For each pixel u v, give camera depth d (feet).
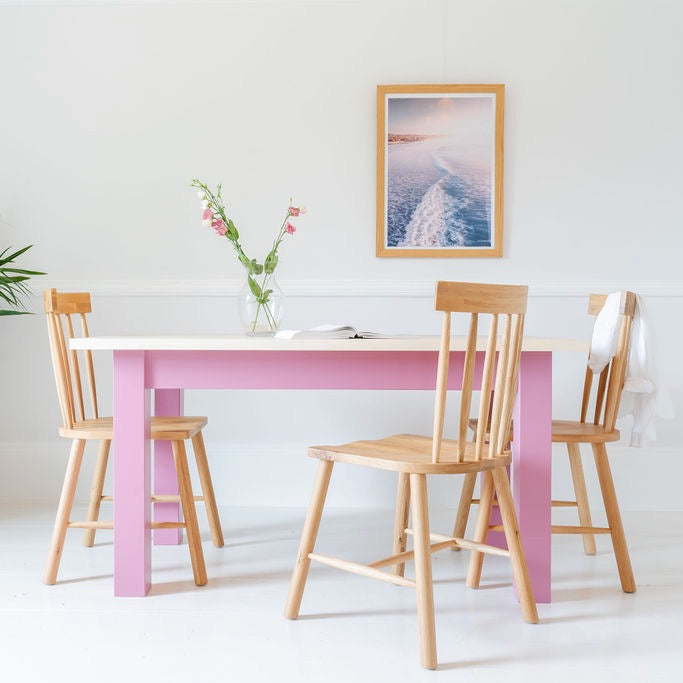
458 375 6.66
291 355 6.68
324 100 10.73
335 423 10.76
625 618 6.34
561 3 10.62
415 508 5.60
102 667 5.35
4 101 10.89
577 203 10.62
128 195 10.85
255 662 5.45
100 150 10.85
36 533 9.06
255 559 8.07
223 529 9.41
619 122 10.59
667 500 10.55
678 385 10.55
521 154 10.63
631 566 7.14
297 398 10.76
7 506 10.54
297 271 10.75
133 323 10.80
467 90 10.52
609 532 7.02
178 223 10.81
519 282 10.64
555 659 5.52
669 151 10.58
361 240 10.70
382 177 10.59
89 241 10.85
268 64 10.78
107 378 10.82
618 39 10.58
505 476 6.24
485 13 10.63
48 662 5.43
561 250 10.62
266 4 10.77
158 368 6.77
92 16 10.85
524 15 10.62
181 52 10.82
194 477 10.82
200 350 6.73
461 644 5.80
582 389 10.59
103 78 10.85
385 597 6.90
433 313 10.64
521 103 10.62
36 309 10.84
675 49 10.55
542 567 6.70
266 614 6.42
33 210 10.89
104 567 7.72
